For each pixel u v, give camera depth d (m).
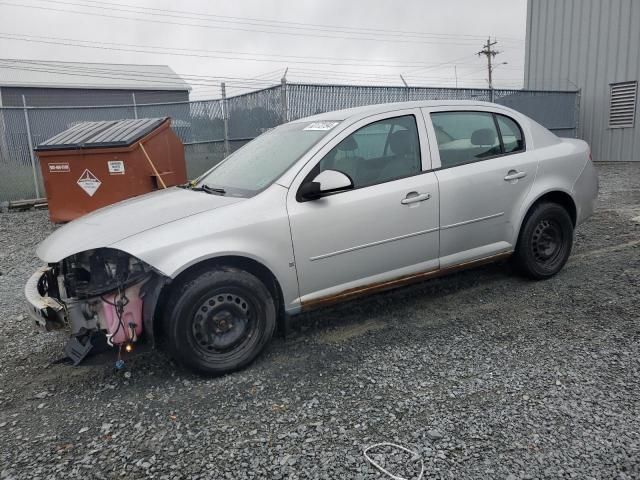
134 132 8.55
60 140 8.91
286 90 11.46
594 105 16.80
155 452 2.85
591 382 3.32
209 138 13.38
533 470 2.55
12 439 3.05
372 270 4.16
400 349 3.93
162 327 3.67
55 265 3.71
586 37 16.77
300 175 3.91
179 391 3.50
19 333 4.67
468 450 2.72
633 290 4.82
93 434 3.06
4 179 12.01
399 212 4.17
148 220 3.65
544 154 5.02
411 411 3.11
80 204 8.73
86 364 3.63
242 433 2.98
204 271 3.57
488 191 4.62
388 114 4.34
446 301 4.84
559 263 5.25
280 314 3.95
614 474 2.50
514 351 3.80
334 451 2.77
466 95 14.95
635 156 15.74
